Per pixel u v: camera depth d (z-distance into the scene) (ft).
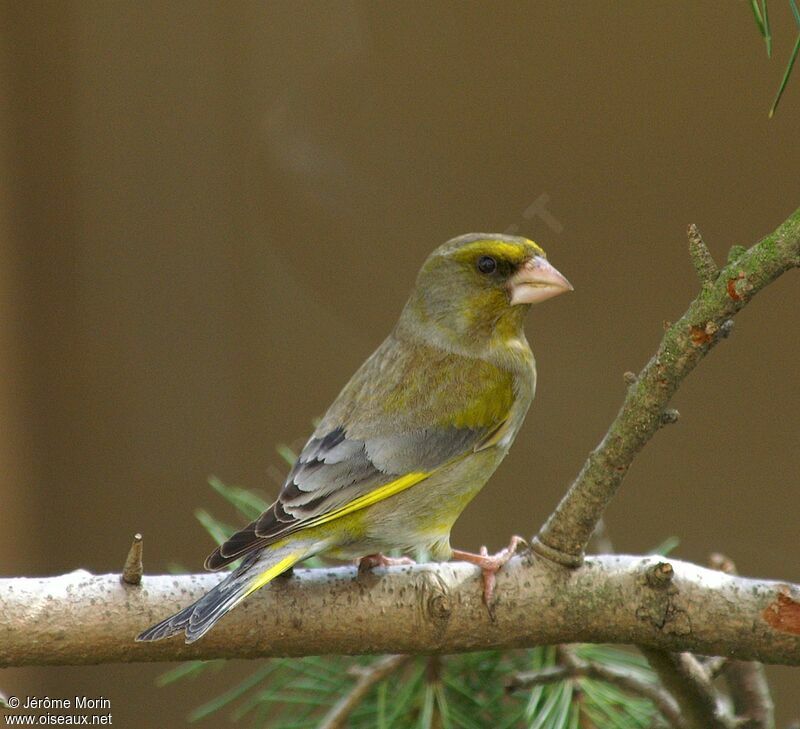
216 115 40.09
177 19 39.91
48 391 42.04
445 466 24.70
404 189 34.94
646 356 36.60
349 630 19.90
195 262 41.42
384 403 25.13
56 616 18.90
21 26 40.86
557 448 39.37
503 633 20.10
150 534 41.98
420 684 23.27
